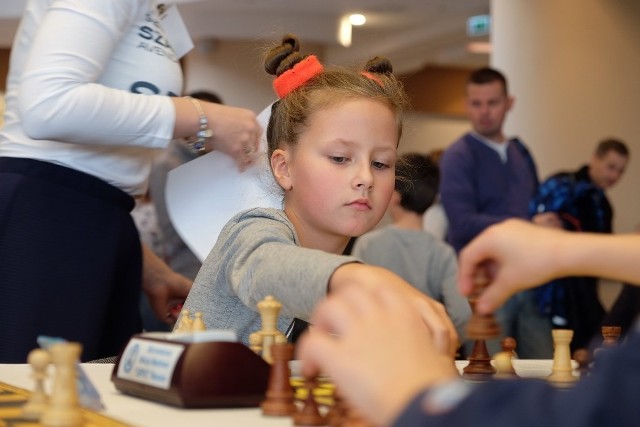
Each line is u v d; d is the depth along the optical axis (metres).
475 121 3.90
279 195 1.75
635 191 6.51
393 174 1.66
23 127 1.94
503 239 0.81
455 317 3.11
